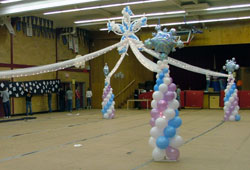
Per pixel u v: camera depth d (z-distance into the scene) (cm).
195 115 1700
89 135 973
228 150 712
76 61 913
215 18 2058
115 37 2442
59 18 2108
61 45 2220
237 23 2139
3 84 1730
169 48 621
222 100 2219
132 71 2519
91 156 666
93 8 1673
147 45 633
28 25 1930
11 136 986
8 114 1678
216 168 550
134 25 1212
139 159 629
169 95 595
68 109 2189
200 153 680
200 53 2681
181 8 1808
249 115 1675
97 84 2469
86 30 2478
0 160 643
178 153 602
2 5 1616
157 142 594
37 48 2003
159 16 1975
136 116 1672
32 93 1922
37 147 785
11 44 1803
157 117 611
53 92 2094
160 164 583
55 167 576
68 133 1028
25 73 702
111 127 1177
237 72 2541
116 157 651
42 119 1563
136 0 1589
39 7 1529
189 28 2178
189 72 2758
